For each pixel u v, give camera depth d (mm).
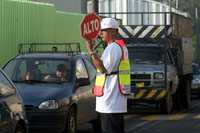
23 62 14125
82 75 14016
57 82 13445
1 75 10141
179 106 23094
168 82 20656
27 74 13711
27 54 14617
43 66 13938
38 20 24688
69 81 13484
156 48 21312
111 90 8766
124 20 39156
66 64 13883
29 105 12297
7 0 21938
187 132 15141
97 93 8852
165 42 21406
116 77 8773
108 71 8727
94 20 9703
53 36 26328
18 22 22844
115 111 8781
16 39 22625
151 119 18672
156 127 16312
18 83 13375
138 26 22375
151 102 20969
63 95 12750
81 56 14562
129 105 21672
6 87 10086
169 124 17094
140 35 22281
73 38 28797
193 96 30547
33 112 12281
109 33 8836
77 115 13344
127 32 22453
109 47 8758
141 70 20578
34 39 24188
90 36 9672
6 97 9828
